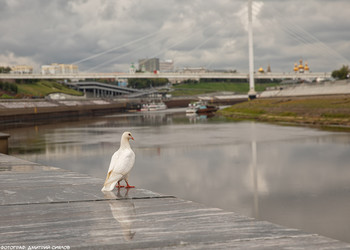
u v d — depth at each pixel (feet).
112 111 521.65
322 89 415.23
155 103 583.17
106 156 98.43
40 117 348.59
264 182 64.08
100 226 18.13
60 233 17.15
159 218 19.40
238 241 15.67
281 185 61.87
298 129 179.93
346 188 59.00
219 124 227.20
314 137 140.26
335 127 186.50
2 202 23.44
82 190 26.91
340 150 104.32
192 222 18.63
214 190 58.44
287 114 256.52
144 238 16.28
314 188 59.47
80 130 196.54
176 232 17.02
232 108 387.34
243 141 131.75
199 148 113.60
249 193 56.34
